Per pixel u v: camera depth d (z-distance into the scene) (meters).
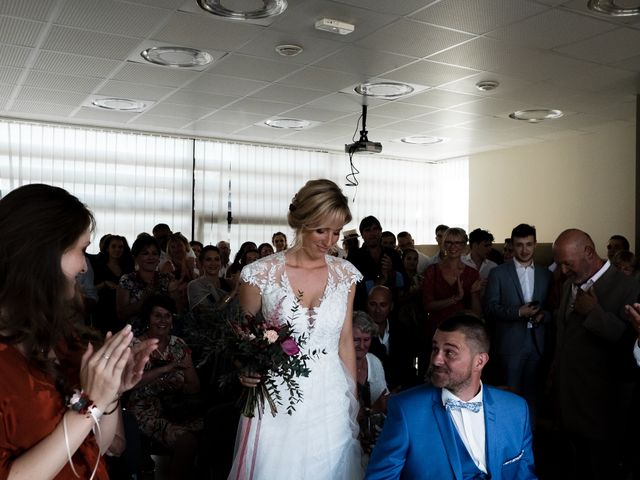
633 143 9.05
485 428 2.19
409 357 4.61
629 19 4.88
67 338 1.40
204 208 10.35
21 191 1.23
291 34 5.30
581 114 8.26
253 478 2.52
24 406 1.18
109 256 6.28
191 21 5.02
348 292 2.74
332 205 2.55
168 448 3.66
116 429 1.42
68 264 1.26
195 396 3.86
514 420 2.22
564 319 3.68
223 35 5.34
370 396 3.41
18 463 1.16
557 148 10.16
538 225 10.45
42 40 5.52
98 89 7.20
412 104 7.77
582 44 5.48
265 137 10.13
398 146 10.79
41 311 1.20
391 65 6.16
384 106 7.90
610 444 3.44
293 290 2.62
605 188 9.43
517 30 5.15
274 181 10.91
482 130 9.37
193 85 7.00
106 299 5.67
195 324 2.37
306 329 2.59
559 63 6.04
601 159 9.48
